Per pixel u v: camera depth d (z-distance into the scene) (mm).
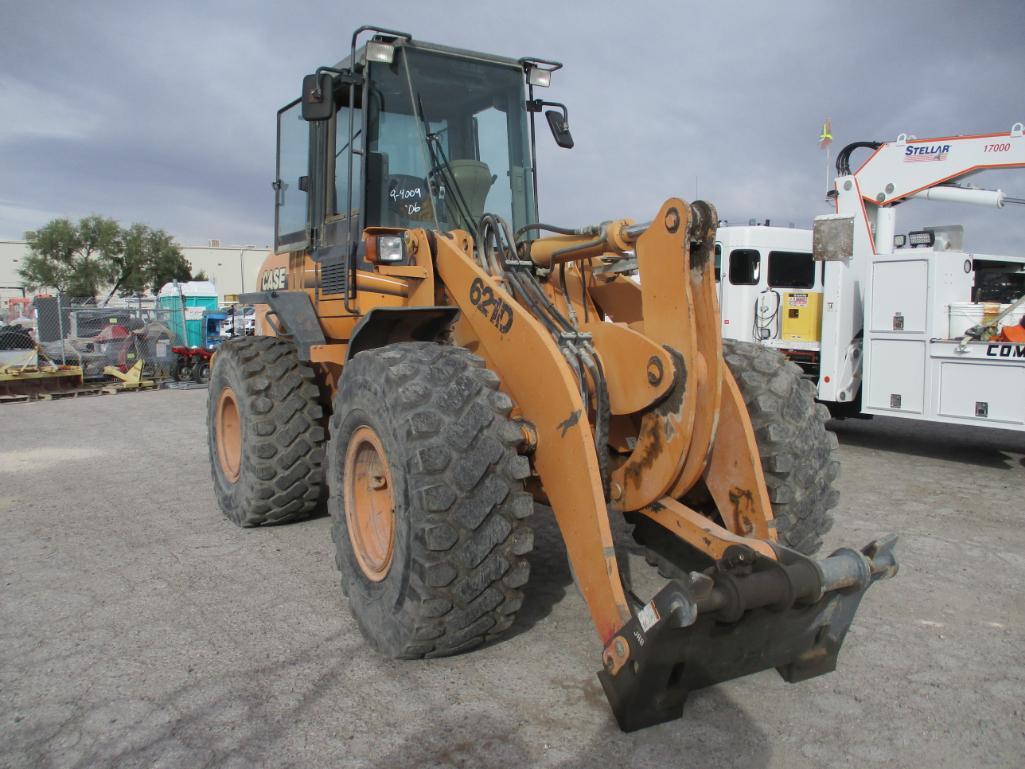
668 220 2768
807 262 9781
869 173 8398
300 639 3281
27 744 2514
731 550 2496
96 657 3129
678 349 2793
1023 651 3172
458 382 2928
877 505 5559
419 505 2764
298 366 4844
